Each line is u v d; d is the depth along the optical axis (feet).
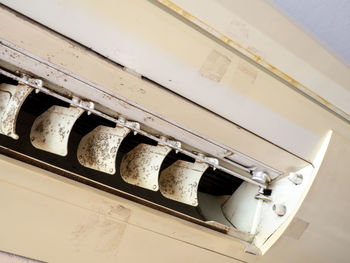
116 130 4.00
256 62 3.95
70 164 4.77
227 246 4.59
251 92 4.06
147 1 3.33
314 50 4.01
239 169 4.76
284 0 3.62
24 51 3.42
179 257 4.45
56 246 3.95
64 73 3.58
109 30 3.37
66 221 3.86
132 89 3.74
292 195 4.71
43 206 3.74
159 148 4.20
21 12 3.20
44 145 3.88
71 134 4.95
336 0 3.57
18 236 3.82
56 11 3.22
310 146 4.66
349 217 5.03
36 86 3.55
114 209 3.94
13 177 3.56
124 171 4.35
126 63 3.57
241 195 5.30
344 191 4.83
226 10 3.55
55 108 4.04
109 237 4.05
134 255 4.24
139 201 4.14
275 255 4.85
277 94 4.18
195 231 4.35
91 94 3.77
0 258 4.00
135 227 4.10
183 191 4.38
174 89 3.82
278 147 4.56
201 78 3.82
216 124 4.16
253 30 3.73
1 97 3.75
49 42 3.35
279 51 3.92
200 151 4.42
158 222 4.16
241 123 4.24
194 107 3.97
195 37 3.60
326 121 4.58
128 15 3.34
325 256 5.24
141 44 3.50
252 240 4.88
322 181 4.63
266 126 4.35
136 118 4.00
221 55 3.77
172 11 3.45
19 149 4.51
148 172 4.13
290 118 4.38
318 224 4.85
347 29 3.84
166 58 3.62
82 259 4.09
